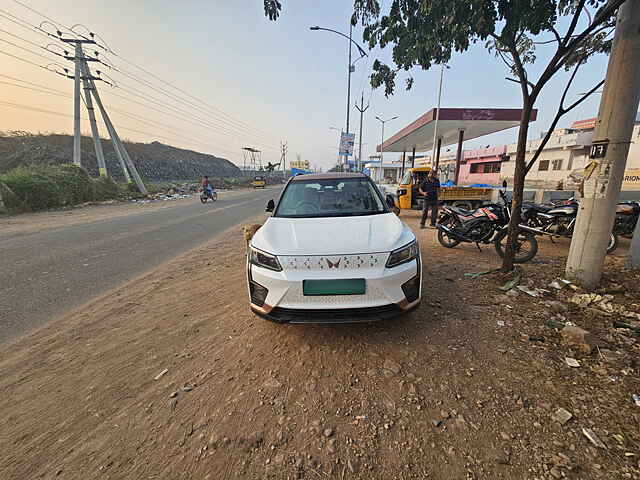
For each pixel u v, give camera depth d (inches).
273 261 94.8
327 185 150.4
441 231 232.2
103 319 125.4
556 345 94.6
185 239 290.5
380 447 62.7
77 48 895.1
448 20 123.4
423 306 125.0
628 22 110.7
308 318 92.4
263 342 103.8
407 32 150.8
